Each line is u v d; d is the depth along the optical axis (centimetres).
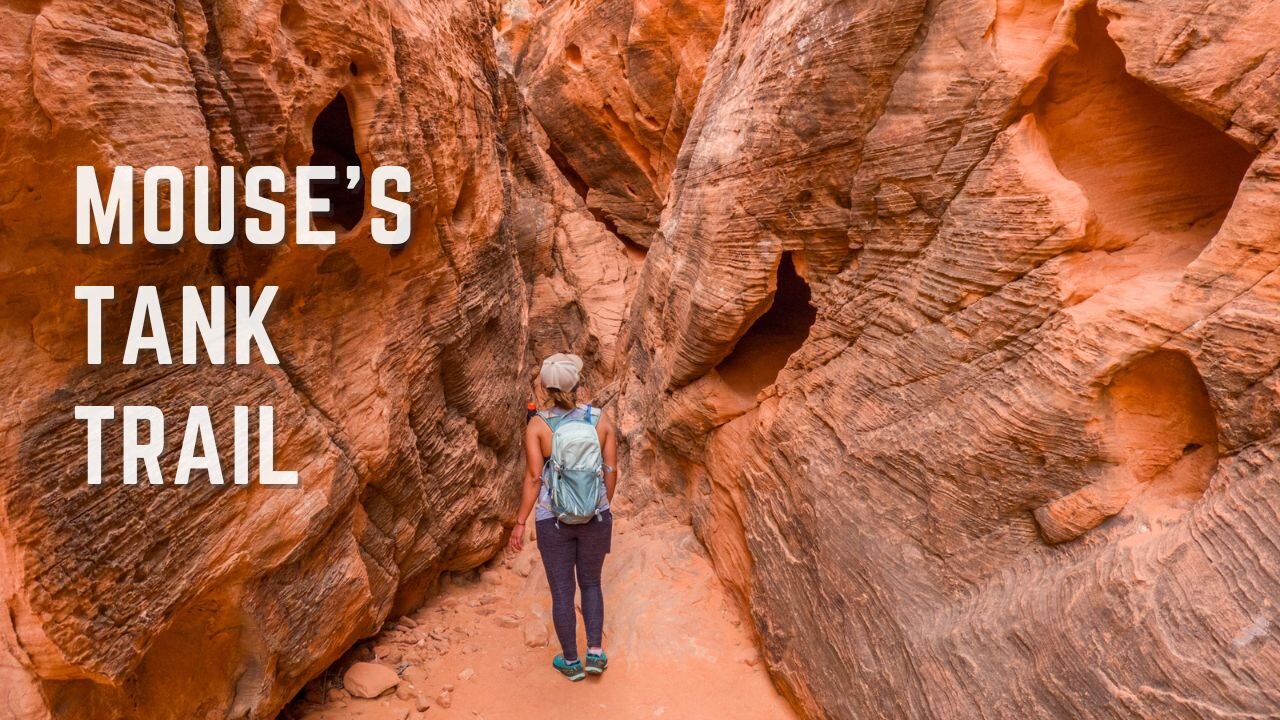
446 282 439
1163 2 224
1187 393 232
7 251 209
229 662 300
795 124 386
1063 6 259
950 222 305
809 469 378
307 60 308
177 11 252
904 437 318
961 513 290
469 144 476
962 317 297
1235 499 205
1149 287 238
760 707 377
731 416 492
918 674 283
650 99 1248
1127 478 243
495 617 456
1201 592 202
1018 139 274
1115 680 214
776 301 574
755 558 418
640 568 494
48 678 226
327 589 336
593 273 1126
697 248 509
